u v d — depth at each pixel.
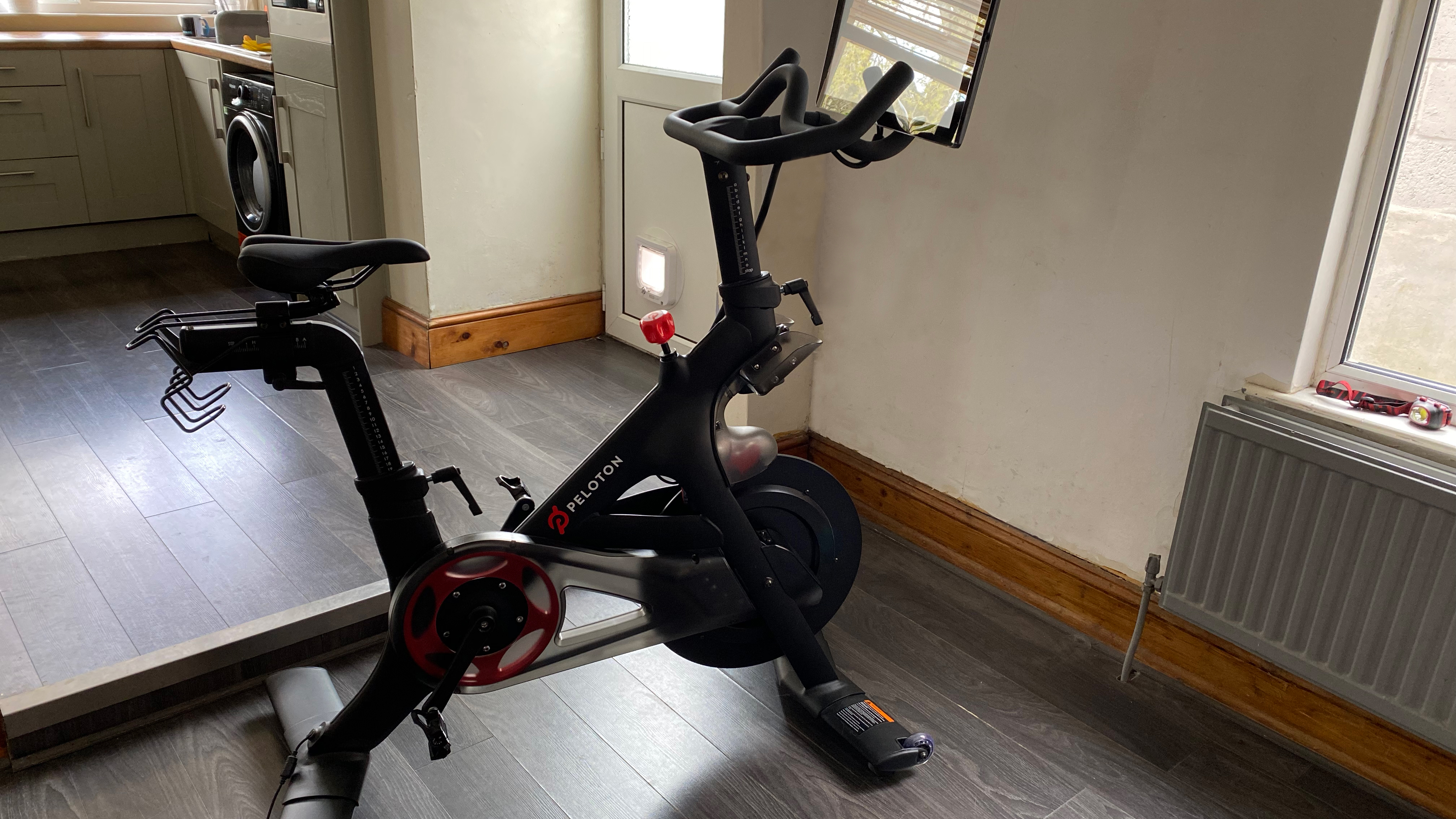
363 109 3.38
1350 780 1.74
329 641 1.95
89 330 3.63
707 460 1.60
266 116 3.87
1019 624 2.17
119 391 3.12
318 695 1.78
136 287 4.16
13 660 1.86
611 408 3.18
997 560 2.30
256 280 1.34
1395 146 1.58
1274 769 1.76
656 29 3.29
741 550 1.66
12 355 3.37
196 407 1.36
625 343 3.79
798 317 2.60
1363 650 1.62
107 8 5.02
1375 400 1.66
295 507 2.48
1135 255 1.88
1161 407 1.91
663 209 3.41
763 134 1.49
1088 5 1.85
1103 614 2.10
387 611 2.01
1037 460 2.16
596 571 1.55
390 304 3.61
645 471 1.58
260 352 1.37
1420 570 1.52
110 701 1.72
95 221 4.62
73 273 4.32
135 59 4.52
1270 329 1.72
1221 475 1.74
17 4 4.84
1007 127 2.04
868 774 1.71
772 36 2.21
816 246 2.54
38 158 4.39
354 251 1.38
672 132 1.46
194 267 4.49
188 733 1.75
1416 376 1.66
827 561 1.82
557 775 1.68
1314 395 1.73
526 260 3.62
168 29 5.13
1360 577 1.60
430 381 3.37
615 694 1.89
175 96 4.66
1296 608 1.69
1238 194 1.71
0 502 2.43
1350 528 1.59
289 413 3.03
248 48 4.25
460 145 3.31
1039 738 1.82
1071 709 1.90
